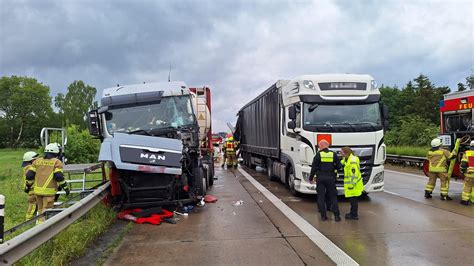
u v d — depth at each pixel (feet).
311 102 35.04
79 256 20.02
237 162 84.43
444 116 42.37
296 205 33.96
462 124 39.73
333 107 35.09
